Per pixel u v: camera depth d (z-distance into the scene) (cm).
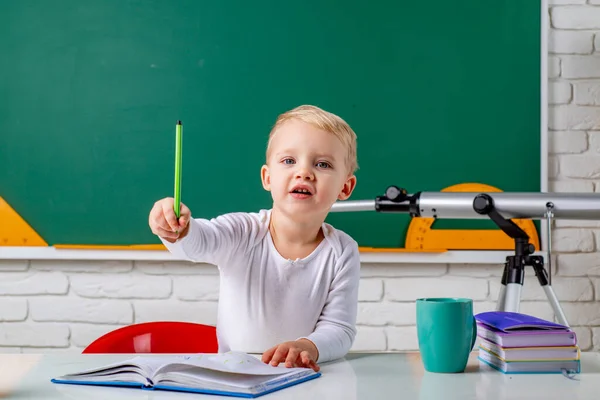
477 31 229
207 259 134
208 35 229
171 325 162
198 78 228
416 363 104
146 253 222
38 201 225
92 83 228
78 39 228
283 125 135
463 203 180
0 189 225
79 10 229
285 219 135
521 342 95
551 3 233
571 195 175
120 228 224
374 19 229
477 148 228
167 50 228
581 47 232
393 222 226
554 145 231
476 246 225
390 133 228
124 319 224
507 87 229
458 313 94
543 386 85
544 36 229
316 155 130
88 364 100
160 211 109
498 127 229
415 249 224
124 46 228
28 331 224
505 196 178
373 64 229
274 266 138
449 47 229
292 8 229
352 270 139
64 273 226
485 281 227
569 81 231
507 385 86
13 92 227
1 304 224
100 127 227
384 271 228
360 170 228
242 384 80
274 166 134
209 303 225
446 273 227
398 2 230
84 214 225
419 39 229
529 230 226
